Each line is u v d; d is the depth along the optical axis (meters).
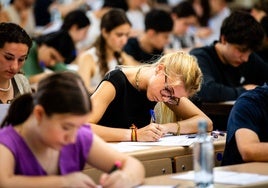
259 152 3.66
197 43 9.60
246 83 6.57
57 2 10.50
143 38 7.42
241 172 3.32
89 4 10.16
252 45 5.61
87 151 3.17
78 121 2.79
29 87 4.55
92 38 8.97
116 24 6.65
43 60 7.16
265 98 3.90
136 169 3.13
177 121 4.72
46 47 7.14
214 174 3.28
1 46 4.15
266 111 3.88
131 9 9.81
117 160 3.19
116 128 4.34
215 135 4.45
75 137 2.88
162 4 10.95
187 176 3.27
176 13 9.32
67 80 2.80
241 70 6.32
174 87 4.14
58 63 7.22
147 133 4.25
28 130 2.98
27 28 8.94
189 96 4.28
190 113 4.68
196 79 4.14
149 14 7.38
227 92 5.77
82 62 6.81
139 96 4.47
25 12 8.90
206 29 10.09
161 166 3.92
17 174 2.98
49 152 3.04
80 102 2.78
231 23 5.63
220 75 5.91
